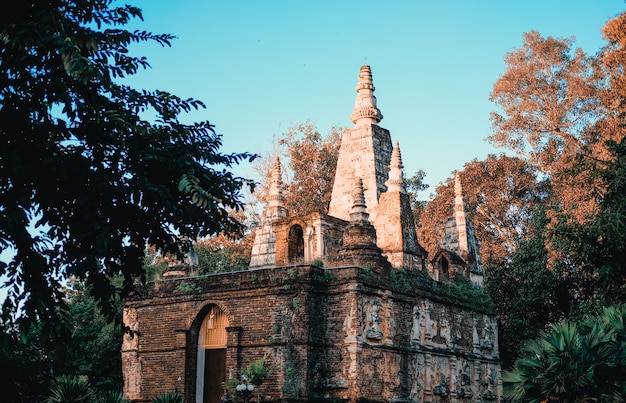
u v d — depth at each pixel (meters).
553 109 59.41
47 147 17.23
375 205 41.75
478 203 63.31
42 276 17.05
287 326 34.25
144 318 38.69
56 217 17.95
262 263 42.75
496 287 52.59
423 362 37.47
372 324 34.62
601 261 30.77
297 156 60.97
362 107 43.91
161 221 19.31
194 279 37.34
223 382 34.28
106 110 17.61
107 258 18.64
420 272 39.75
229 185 20.08
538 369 19.97
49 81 16.62
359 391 33.25
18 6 16.58
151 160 18.33
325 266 37.59
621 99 49.94
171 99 19.62
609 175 30.67
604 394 19.16
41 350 26.45
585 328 22.12
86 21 18.31
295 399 33.25
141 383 37.97
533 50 60.53
